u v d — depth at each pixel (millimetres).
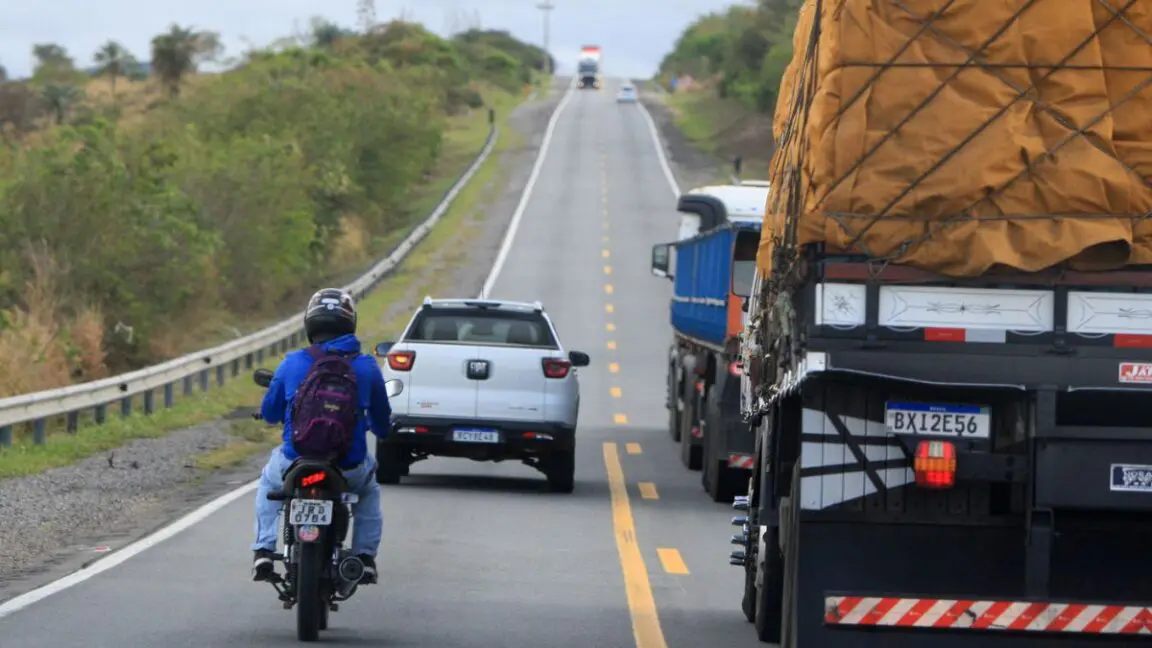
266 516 34281
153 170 140500
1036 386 26641
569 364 65688
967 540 27406
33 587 39875
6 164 130250
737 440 63781
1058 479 26562
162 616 36281
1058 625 26578
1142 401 26672
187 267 129500
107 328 121812
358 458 33781
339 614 37688
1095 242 26438
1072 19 26734
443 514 57562
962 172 26734
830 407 27484
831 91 27016
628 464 80438
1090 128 26781
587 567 46688
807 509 27438
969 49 26859
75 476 64625
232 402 101438
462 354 64875
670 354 98062
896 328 26844
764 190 94688
